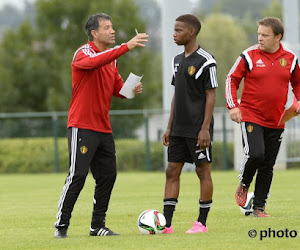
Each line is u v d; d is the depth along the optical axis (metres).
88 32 29.59
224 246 26.09
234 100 32.97
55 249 26.70
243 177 34.41
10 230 33.38
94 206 30.25
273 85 33.19
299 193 48.59
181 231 30.94
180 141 29.94
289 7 82.94
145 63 115.06
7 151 90.44
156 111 83.38
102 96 29.45
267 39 32.81
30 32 130.88
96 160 29.97
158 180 66.62
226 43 111.88
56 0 119.44
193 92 29.31
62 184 66.31
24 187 63.50
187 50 29.41
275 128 33.78
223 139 82.06
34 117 90.00
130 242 27.58
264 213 34.88
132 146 85.38
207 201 29.94
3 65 129.25
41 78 127.50
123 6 106.19
